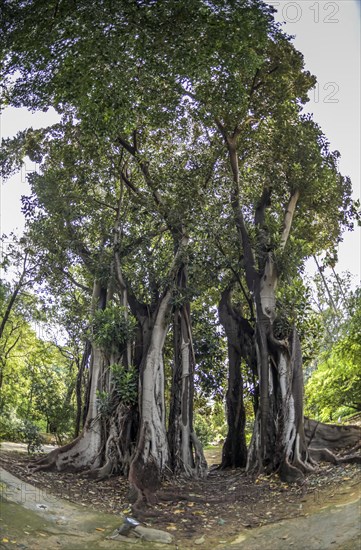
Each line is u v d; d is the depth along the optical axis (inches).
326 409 901.2
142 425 633.0
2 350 1045.2
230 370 778.8
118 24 508.7
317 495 488.4
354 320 816.9
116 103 521.0
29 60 528.4
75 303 870.4
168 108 645.3
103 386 689.0
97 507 501.0
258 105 770.2
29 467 612.4
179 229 755.4
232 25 523.5
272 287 698.8
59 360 1165.1
